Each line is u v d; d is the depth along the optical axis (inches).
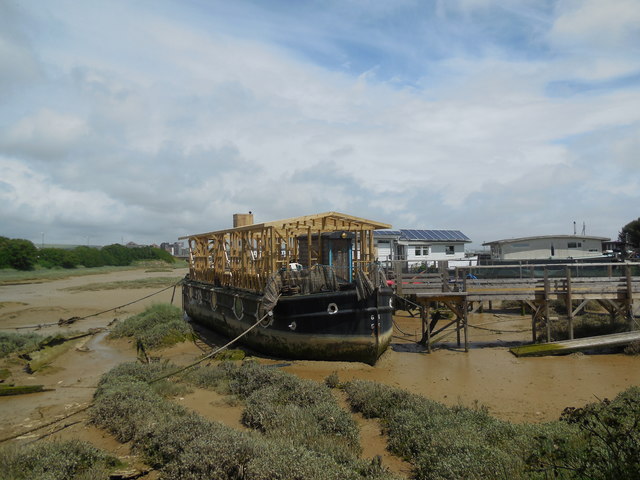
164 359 591.8
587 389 446.9
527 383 473.7
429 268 1117.1
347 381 474.6
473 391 450.0
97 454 289.7
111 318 1048.2
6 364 586.9
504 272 1160.8
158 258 4224.9
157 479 267.6
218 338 755.4
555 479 223.1
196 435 303.0
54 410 406.0
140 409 360.8
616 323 701.9
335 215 604.4
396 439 314.7
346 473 240.8
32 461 273.0
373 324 549.0
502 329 806.5
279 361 573.6
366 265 645.9
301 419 339.6
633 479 197.3
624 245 1950.1
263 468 241.3
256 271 626.5
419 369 544.7
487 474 240.4
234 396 426.9
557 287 681.0
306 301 552.4
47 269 2950.3
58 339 713.0
